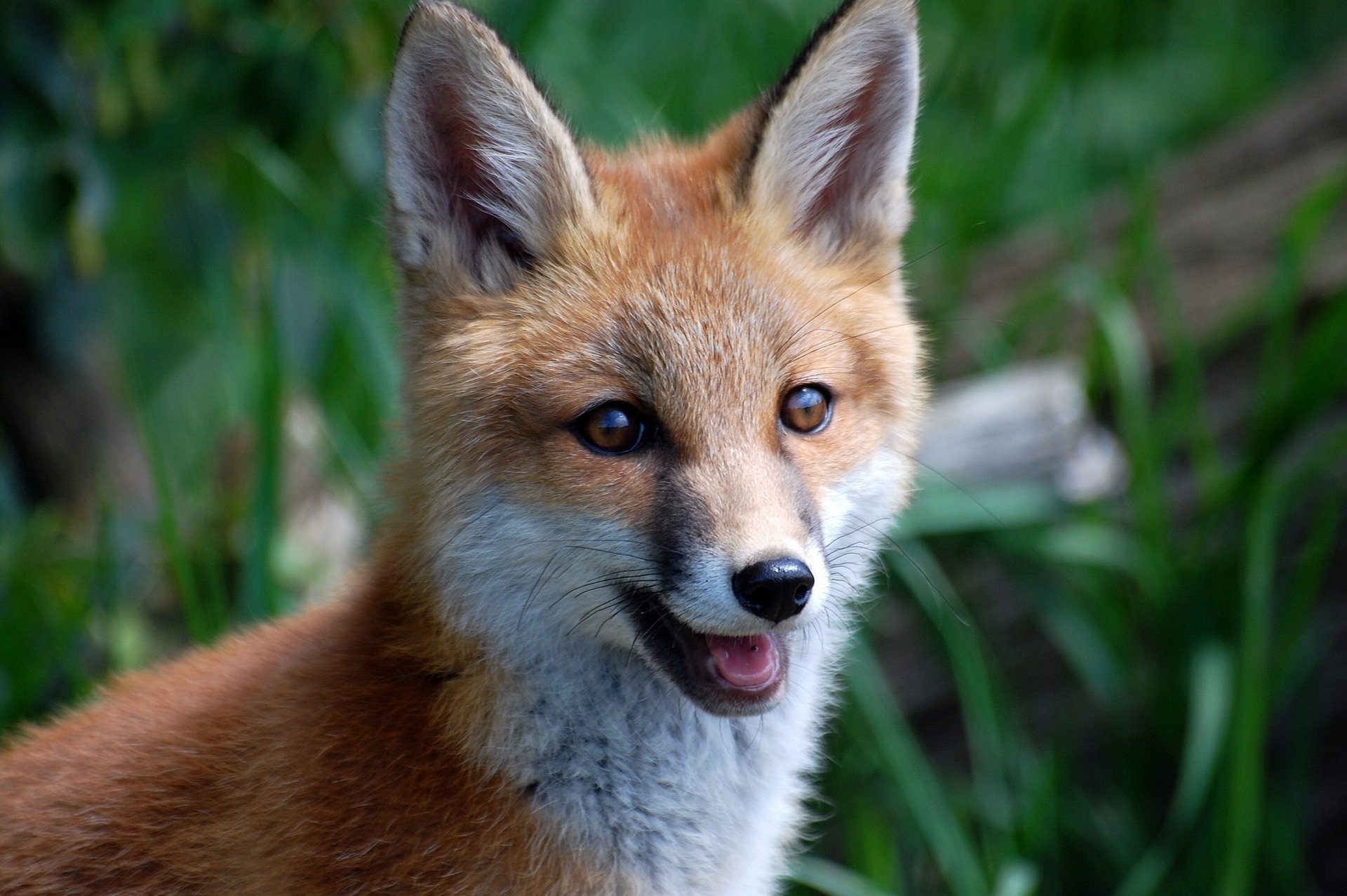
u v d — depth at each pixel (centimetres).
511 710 549
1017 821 838
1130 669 917
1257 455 874
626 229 585
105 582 792
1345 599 898
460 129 580
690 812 573
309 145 916
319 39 866
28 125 855
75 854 551
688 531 525
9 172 848
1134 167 1273
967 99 1300
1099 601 917
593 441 548
